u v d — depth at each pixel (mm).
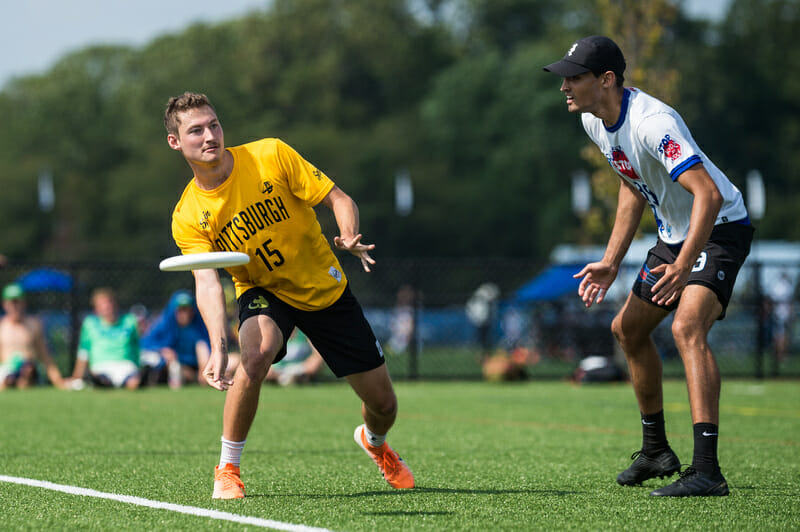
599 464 19625
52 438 23781
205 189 14781
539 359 64625
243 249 14812
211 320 14484
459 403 35969
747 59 176250
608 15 52562
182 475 17547
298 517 13195
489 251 178625
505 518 13281
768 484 16734
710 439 15336
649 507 14258
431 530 12383
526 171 169000
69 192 197375
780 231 164000
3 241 191750
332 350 15211
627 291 54531
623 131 15453
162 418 29062
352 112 196125
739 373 54688
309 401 36625
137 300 55594
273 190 14781
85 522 12883
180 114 14375
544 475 17953
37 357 43688
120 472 17938
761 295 51844
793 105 177500
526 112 169875
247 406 14750
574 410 33062
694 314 15383
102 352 41812
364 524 12719
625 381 48688
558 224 160375
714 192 14547
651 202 16031
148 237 186375
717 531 12516
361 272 114562
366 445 16094
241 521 12852
